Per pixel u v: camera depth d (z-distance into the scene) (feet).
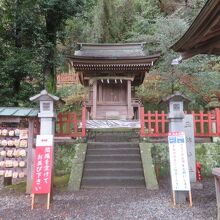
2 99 30.12
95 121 34.50
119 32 65.82
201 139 30.78
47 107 20.03
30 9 32.04
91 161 27.20
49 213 16.29
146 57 43.24
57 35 36.70
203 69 50.88
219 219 14.32
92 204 18.24
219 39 16.83
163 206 17.51
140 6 64.69
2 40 31.89
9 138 21.80
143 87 60.49
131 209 16.92
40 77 34.22
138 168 26.21
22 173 21.59
